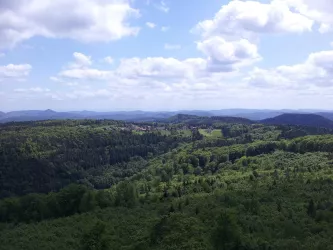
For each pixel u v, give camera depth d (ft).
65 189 249.55
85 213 226.38
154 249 132.46
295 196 209.26
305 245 123.34
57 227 193.16
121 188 278.46
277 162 426.10
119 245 147.43
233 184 291.79
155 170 554.87
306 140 485.97
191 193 284.41
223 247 123.24
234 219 135.23
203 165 554.87
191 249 121.29
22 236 176.24
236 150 555.28
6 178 514.68
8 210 229.86
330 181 247.29
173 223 146.72
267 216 163.84
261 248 120.98
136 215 209.15
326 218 155.53
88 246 148.56
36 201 234.79
